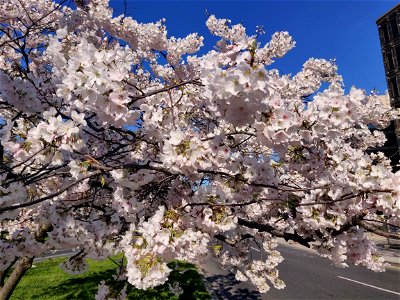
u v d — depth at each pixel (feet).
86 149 10.79
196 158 6.78
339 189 7.94
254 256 45.14
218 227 7.61
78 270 13.29
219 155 7.59
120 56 6.61
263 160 9.12
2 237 11.71
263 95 5.61
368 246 9.35
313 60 23.99
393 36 96.07
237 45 5.93
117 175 8.80
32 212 14.30
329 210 8.12
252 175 8.90
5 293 13.43
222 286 31.30
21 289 30.60
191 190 10.12
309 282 32.45
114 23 15.88
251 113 6.13
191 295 25.71
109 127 9.44
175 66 18.78
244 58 5.65
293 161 10.21
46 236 12.57
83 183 11.99
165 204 10.21
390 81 96.94
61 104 10.06
